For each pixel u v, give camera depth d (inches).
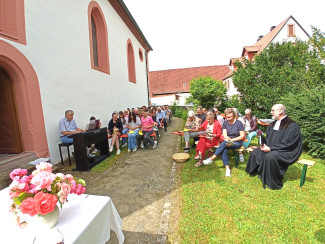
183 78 1370.6
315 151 182.2
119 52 382.0
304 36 683.4
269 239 84.0
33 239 46.8
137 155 224.8
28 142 169.3
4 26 148.3
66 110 214.7
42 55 181.2
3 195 70.9
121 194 131.8
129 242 86.7
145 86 642.2
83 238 50.0
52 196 48.6
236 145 154.9
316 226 90.6
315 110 184.1
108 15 329.4
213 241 84.3
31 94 167.8
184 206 110.7
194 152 223.5
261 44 759.7
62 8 210.2
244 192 123.6
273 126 138.4
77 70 238.2
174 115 891.4
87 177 162.9
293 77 307.0
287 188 126.3
